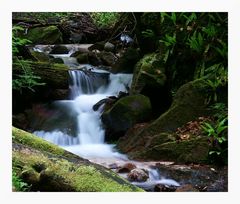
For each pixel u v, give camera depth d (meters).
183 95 8.27
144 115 8.77
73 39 14.19
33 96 9.34
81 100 9.73
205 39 8.83
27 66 9.05
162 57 9.49
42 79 9.35
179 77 9.19
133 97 8.85
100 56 11.55
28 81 8.75
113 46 12.20
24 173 4.61
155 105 9.39
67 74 9.70
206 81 8.23
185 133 7.86
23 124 8.96
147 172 6.64
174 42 9.23
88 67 11.20
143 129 8.18
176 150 7.41
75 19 14.86
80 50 12.61
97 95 10.01
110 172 4.93
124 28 12.16
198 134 7.69
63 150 5.31
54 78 9.48
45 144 5.29
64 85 9.63
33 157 4.83
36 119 9.11
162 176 6.64
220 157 7.19
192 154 7.29
